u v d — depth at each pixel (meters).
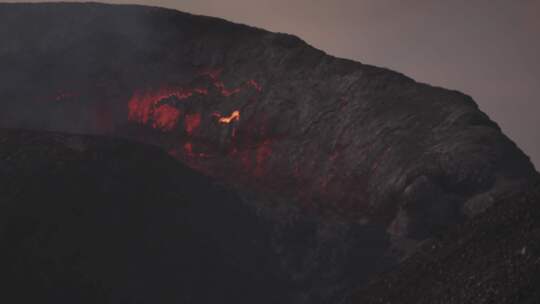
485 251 38.31
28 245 44.53
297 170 56.34
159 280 46.03
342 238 49.94
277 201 52.38
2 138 50.12
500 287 33.88
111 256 45.75
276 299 47.81
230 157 59.31
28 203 46.12
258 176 57.28
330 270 48.94
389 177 52.41
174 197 49.97
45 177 47.69
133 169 49.97
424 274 40.78
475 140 52.12
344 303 45.06
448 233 43.34
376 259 49.22
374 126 55.41
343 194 54.00
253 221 51.12
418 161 52.06
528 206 39.69
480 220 41.69
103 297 44.09
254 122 59.69
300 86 59.69
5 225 44.91
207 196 51.31
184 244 48.09
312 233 50.53
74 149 49.84
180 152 61.03
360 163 54.31
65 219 46.12
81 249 45.25
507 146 52.25
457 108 55.09
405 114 55.50
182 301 45.81
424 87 57.66
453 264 39.38
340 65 60.09
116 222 47.31
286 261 49.44
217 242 49.19
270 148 58.16
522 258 35.03
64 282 43.84
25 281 43.19
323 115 57.62
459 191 50.78
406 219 49.97
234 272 48.12
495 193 48.91
